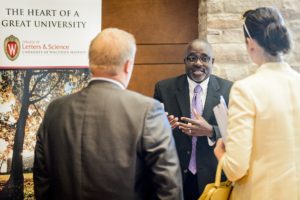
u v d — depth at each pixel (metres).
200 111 2.42
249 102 1.50
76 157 1.43
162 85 2.54
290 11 2.88
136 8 3.06
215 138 2.24
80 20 2.53
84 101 1.49
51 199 1.55
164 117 1.50
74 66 2.54
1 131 2.50
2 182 2.51
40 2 2.49
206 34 2.88
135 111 1.45
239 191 1.57
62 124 1.49
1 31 2.46
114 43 1.50
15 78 2.50
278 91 1.51
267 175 1.49
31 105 2.52
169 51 3.09
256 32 1.57
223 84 2.48
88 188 1.41
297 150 1.50
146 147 1.42
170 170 1.42
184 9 3.07
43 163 1.55
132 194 1.42
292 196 1.47
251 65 2.87
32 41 2.49
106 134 1.43
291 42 1.58
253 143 1.51
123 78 1.53
